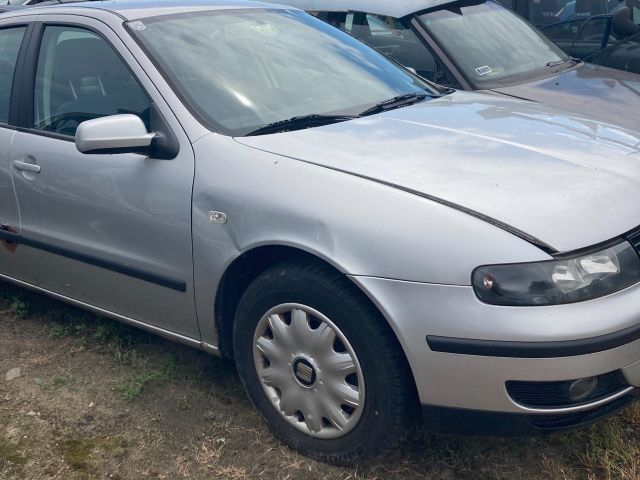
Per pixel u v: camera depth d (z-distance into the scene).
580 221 2.47
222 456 2.93
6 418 3.21
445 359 2.43
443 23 5.57
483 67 5.38
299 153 2.84
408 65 5.52
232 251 2.82
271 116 3.19
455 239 2.42
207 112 3.10
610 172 2.76
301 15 4.11
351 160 2.77
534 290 2.35
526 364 2.35
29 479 2.85
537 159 2.81
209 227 2.88
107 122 2.96
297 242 2.64
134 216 3.12
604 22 6.65
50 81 3.59
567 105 4.89
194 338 3.15
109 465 2.91
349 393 2.66
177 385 3.40
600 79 5.37
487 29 5.74
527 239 2.39
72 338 3.86
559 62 5.77
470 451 2.88
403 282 2.45
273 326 2.83
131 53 3.29
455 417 2.52
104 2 3.79
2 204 3.71
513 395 2.42
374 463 2.82
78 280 3.52
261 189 2.76
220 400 3.28
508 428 2.48
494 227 2.42
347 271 2.53
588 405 2.45
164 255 3.07
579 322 2.33
